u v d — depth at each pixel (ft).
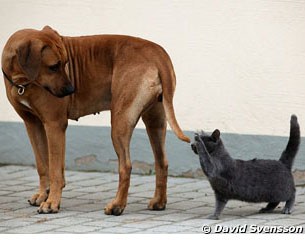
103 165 41.01
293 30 37.52
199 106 39.24
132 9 39.78
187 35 39.06
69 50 33.04
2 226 30.19
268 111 38.24
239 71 38.52
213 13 38.63
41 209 32.17
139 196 35.78
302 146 37.60
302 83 37.63
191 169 39.65
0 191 36.78
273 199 31.35
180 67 39.34
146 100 31.58
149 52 31.89
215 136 30.55
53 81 31.14
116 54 32.48
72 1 40.68
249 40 38.22
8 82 32.12
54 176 32.37
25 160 42.37
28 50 30.73
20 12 41.50
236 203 34.14
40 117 32.35
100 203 34.37
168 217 31.60
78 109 33.32
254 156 38.52
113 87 32.17
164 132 33.04
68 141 41.39
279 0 37.55
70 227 30.01
